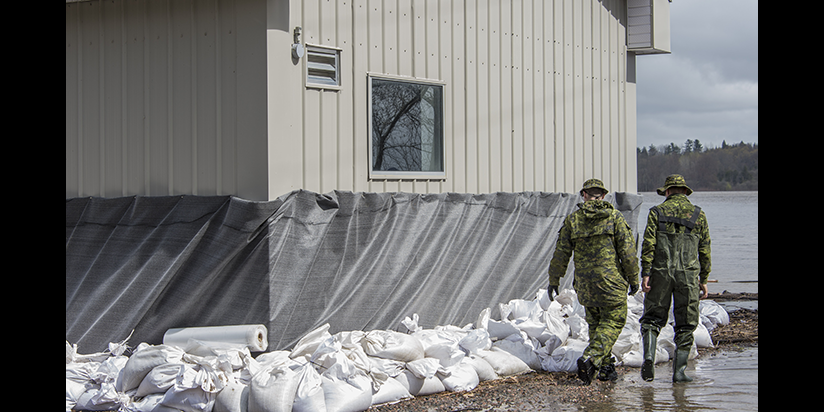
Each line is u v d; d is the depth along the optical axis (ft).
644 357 19.94
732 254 73.92
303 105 20.57
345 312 21.06
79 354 19.90
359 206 21.62
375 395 17.15
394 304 22.26
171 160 21.33
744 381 19.52
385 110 22.85
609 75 31.63
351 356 17.48
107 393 16.44
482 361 19.95
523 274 26.48
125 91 22.18
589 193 21.26
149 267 20.51
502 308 24.91
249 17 19.77
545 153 28.37
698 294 19.99
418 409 16.94
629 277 20.15
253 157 19.70
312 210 20.42
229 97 20.17
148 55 21.72
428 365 18.24
